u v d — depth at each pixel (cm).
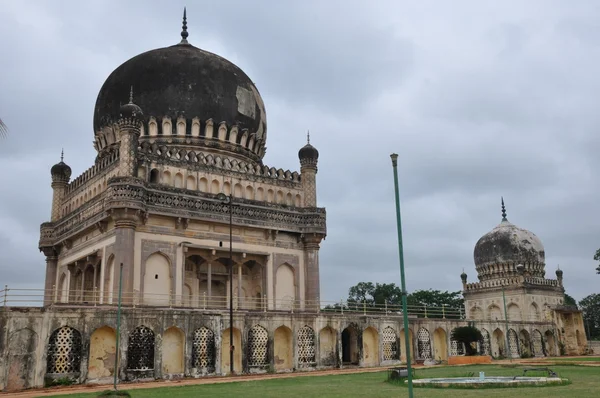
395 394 1930
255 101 4641
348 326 3869
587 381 2356
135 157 3578
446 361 4469
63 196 4569
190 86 4284
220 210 3853
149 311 2983
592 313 9031
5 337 2584
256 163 4494
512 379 2359
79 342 2777
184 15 5012
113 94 4303
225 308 3734
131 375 2862
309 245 4238
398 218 1559
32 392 2447
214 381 2770
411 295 8188
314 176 4422
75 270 4094
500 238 6350
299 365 3547
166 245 3606
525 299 5875
